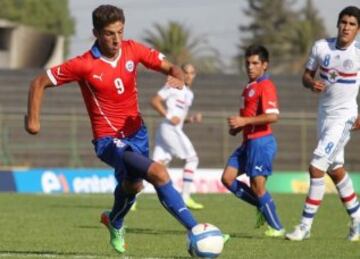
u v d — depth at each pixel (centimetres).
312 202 4025
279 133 13438
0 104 13662
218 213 5919
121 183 3097
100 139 3070
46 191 9331
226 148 12888
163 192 2905
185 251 3491
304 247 3712
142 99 14012
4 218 5328
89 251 3472
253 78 4200
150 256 3244
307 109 14538
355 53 3894
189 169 6284
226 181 4238
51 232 4384
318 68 4000
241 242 3900
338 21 3903
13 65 16538
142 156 2948
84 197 8062
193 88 14375
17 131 12331
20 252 3416
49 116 12600
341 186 4078
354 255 3431
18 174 9281
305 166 12800
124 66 3030
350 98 3953
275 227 4231
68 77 2995
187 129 13162
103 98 3039
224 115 12812
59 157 12600
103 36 2928
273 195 8806
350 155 13550
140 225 4912
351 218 4069
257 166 4181
